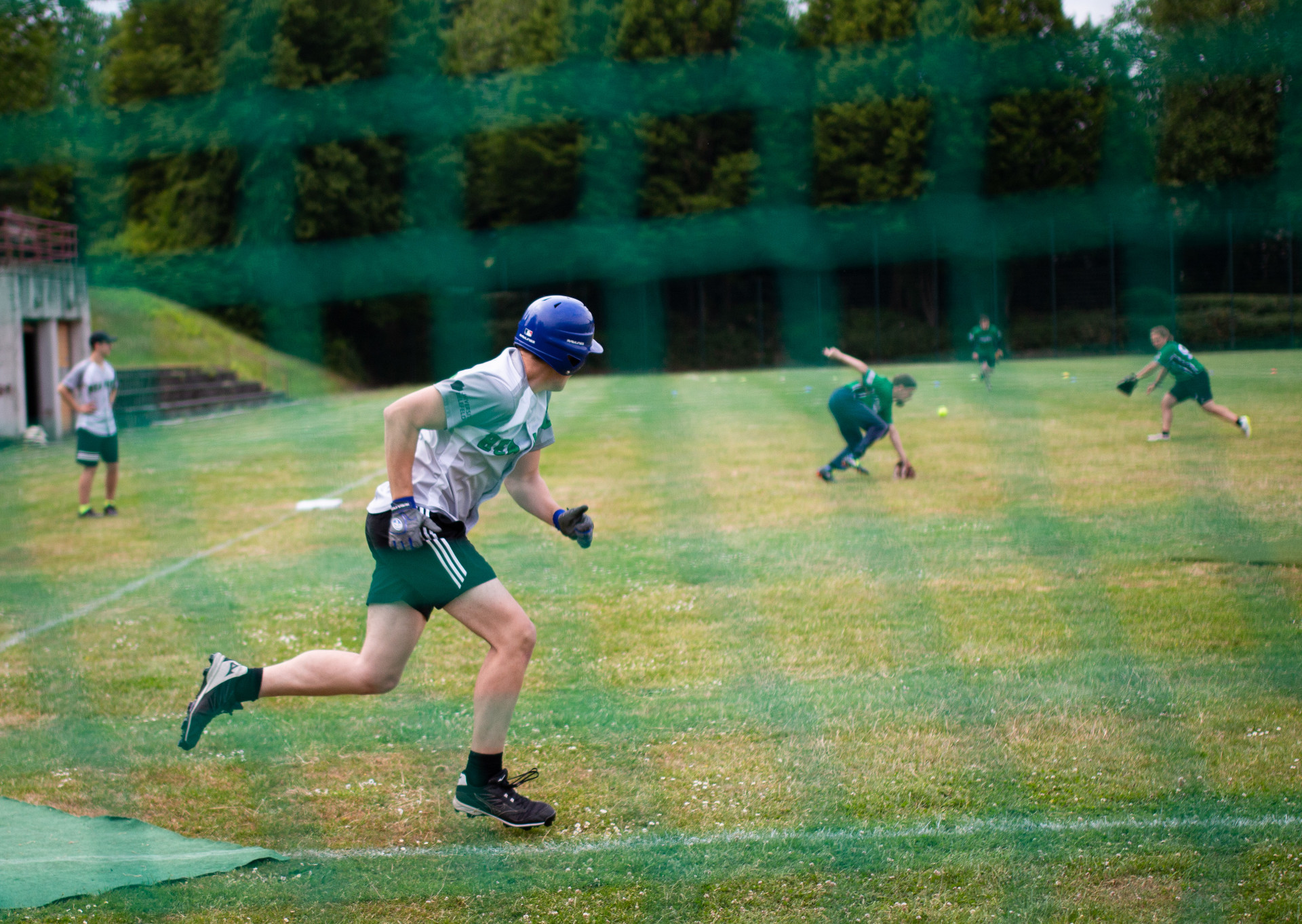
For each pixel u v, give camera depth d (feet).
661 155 113.39
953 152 105.29
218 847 10.12
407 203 104.68
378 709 13.96
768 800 10.86
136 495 35.19
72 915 8.84
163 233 94.73
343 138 98.89
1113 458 34.60
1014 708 13.12
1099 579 19.35
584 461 39.06
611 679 14.82
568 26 111.14
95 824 10.65
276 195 95.66
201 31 92.63
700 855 9.76
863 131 107.65
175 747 12.74
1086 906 8.66
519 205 114.62
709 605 18.61
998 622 16.89
